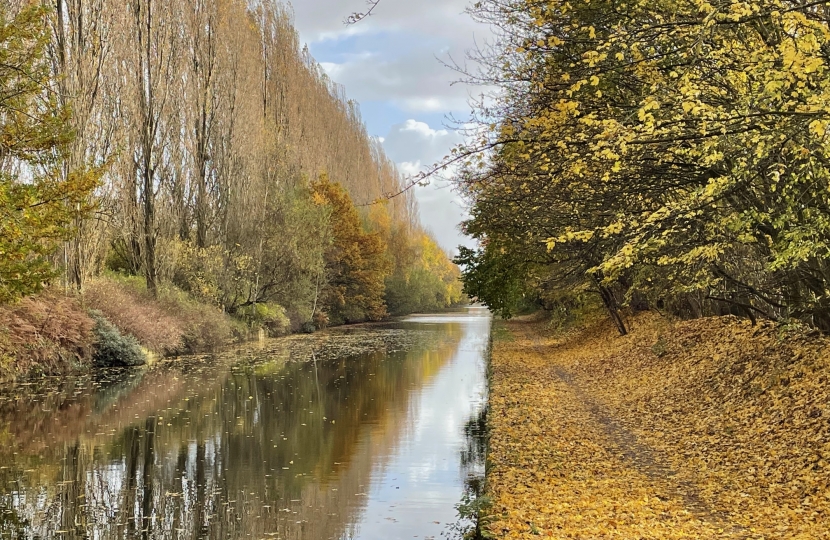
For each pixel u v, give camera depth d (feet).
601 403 58.75
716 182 26.89
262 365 98.68
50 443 49.75
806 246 28.50
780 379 41.86
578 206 40.57
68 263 88.07
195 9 130.11
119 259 125.70
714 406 46.24
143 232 110.01
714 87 30.60
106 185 97.86
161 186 118.21
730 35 29.07
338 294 205.16
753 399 42.63
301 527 32.65
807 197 29.60
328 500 36.60
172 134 124.26
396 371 92.68
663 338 74.43
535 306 199.62
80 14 89.51
